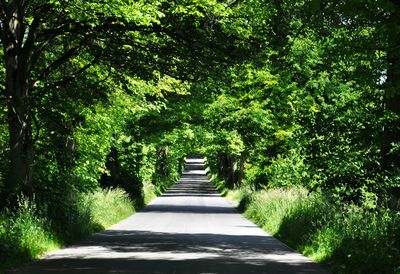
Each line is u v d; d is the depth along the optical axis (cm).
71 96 1967
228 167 7744
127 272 1146
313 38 1739
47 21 1848
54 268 1189
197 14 1605
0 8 1703
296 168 2992
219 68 1825
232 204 4791
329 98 3328
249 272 1184
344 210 1576
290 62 3114
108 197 3008
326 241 1470
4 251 1231
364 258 1149
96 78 2120
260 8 1848
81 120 2056
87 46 1898
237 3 1920
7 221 1388
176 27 1689
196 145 4759
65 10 1580
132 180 4291
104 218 2531
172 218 3044
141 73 1903
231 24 1777
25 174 1727
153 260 1345
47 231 1554
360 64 1510
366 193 1579
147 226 2488
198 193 7388
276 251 1606
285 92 3391
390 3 947
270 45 1761
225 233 2188
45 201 1719
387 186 1466
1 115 2030
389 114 1438
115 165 4069
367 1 989
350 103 1520
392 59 1280
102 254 1449
